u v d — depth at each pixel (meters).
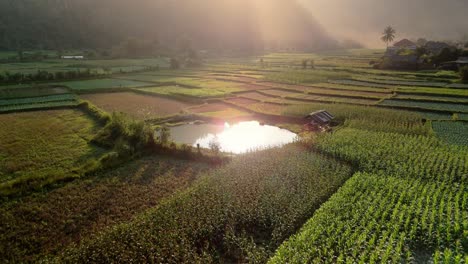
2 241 22.14
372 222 21.86
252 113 57.44
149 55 158.50
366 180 27.81
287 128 49.38
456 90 69.31
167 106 62.28
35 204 26.55
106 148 38.28
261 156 34.66
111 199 27.53
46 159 35.16
